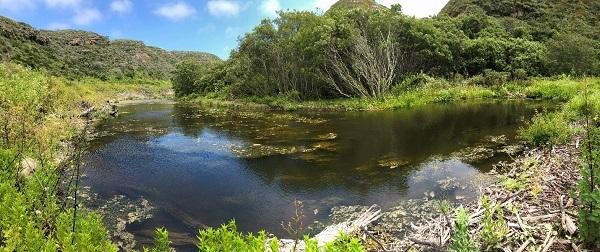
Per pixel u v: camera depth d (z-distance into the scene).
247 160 12.98
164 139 17.28
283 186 10.02
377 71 33.00
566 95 26.56
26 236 4.46
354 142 15.38
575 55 39.12
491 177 9.66
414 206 8.12
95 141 16.75
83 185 10.12
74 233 4.72
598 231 4.73
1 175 6.80
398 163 11.78
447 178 9.91
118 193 9.65
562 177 7.62
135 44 119.44
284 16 38.38
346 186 9.80
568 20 59.06
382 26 35.09
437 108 25.66
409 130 17.56
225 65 54.62
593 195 4.67
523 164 10.10
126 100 50.47
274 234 7.19
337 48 33.88
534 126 12.23
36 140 10.51
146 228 7.57
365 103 29.11
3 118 10.21
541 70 41.25
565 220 5.51
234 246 3.92
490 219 5.47
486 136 14.98
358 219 7.02
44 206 6.30
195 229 7.52
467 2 70.94
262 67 40.47
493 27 50.19
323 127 19.72
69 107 20.95
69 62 65.69
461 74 39.97
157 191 9.83
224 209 8.55
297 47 36.19
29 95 15.31
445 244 5.27
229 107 34.91
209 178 10.94
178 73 57.88
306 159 12.85
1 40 51.84
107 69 76.88
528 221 5.84
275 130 19.28
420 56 37.12
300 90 38.72
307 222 7.68
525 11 64.56
